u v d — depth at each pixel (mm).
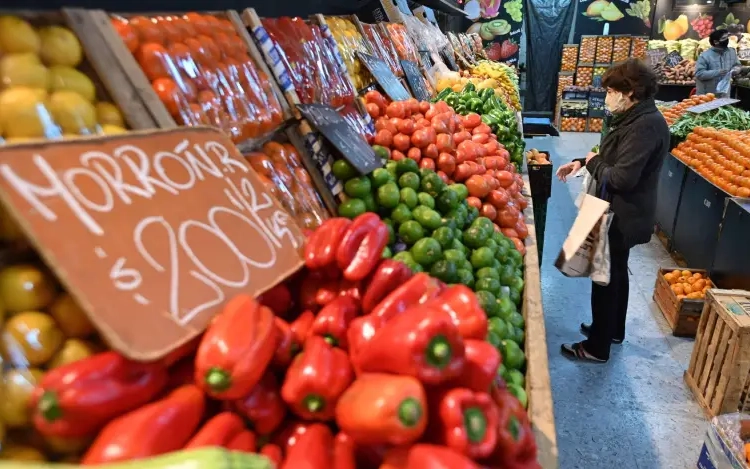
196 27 1684
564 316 4434
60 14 1246
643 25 12617
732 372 3000
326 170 2021
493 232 2322
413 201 2104
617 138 3455
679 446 3014
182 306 1023
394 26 4477
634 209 3459
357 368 1102
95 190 988
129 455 809
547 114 12297
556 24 12797
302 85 2189
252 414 1023
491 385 1134
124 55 1321
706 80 9180
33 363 927
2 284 927
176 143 1219
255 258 1238
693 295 4117
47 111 1100
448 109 3096
